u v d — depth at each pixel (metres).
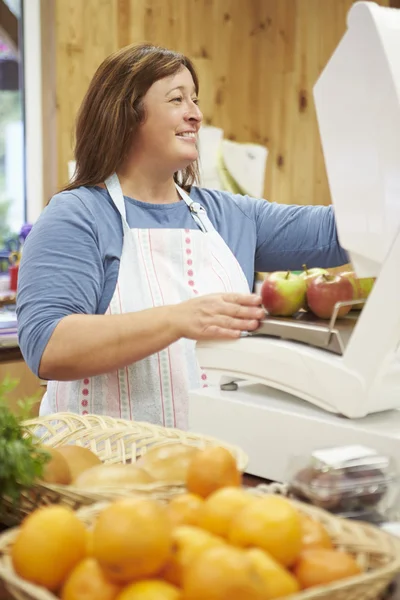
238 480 0.94
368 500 0.92
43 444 1.18
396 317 1.10
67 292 1.62
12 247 3.46
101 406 1.69
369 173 1.15
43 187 3.66
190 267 1.77
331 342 1.20
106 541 0.73
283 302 1.28
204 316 1.35
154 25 3.72
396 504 0.94
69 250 1.66
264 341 1.26
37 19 3.58
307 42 4.09
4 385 1.09
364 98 1.14
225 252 1.85
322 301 1.24
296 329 1.24
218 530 0.81
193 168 1.96
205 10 3.84
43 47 3.60
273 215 1.99
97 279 1.69
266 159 4.03
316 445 1.16
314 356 1.19
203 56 3.85
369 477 0.92
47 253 1.65
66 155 3.60
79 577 0.75
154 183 1.83
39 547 0.76
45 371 1.56
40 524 0.77
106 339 1.48
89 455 1.12
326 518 0.87
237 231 1.96
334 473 0.92
